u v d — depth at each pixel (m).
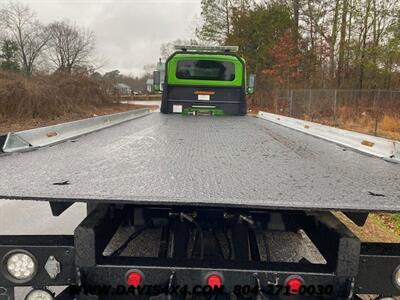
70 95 21.33
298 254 2.60
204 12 30.17
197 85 7.27
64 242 1.56
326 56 23.31
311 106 18.31
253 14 26.67
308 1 24.23
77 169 1.91
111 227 1.83
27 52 42.66
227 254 1.92
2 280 1.53
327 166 2.18
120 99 26.55
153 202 1.35
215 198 1.39
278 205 1.33
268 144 3.19
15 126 14.72
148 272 1.53
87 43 47.84
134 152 2.54
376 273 1.50
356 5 20.36
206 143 3.14
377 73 20.73
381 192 1.54
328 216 1.85
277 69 24.62
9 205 4.86
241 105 7.34
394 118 14.09
